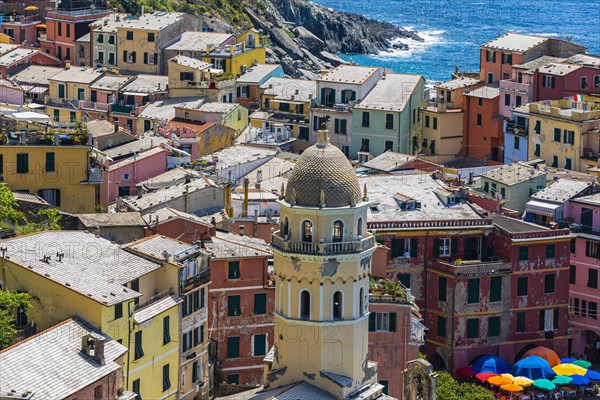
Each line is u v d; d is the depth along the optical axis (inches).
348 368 6914.4
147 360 7135.8
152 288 7327.8
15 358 6200.8
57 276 6840.6
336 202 6801.2
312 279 6835.6
